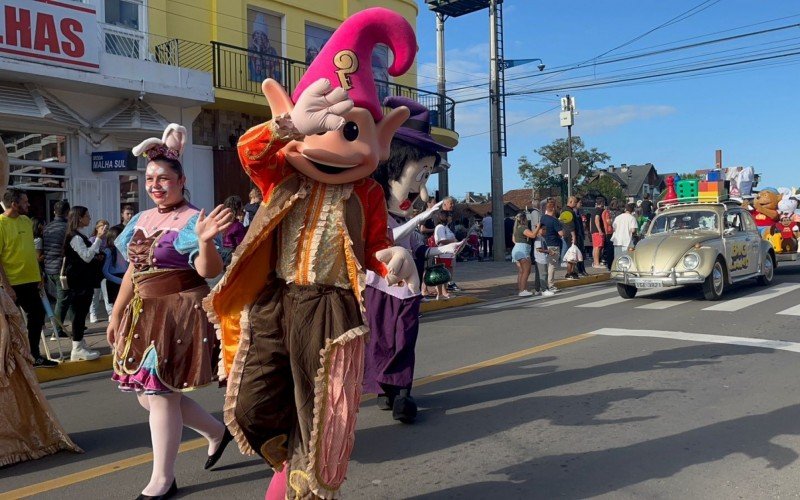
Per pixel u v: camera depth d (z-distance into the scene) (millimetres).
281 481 3260
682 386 6160
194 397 6438
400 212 5785
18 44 11125
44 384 7512
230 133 16047
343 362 3055
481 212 38625
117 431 5508
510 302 13094
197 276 3906
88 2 13344
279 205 3188
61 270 8078
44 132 12633
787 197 17719
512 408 5684
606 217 18969
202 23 15531
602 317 10453
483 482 4156
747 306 10867
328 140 3189
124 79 12695
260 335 3211
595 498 3871
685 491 3928
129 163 12703
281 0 17094
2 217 7395
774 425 5012
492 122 22328
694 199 13727
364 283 3117
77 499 4074
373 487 4125
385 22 3477
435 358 7852
